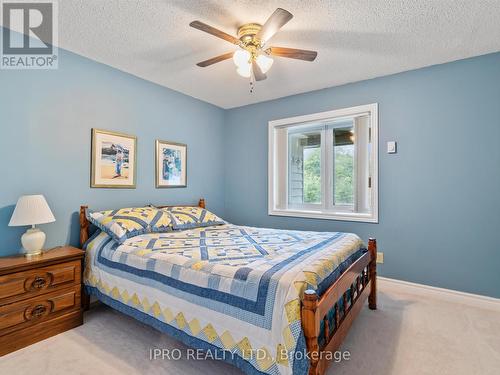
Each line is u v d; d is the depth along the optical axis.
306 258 1.68
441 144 2.63
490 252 2.43
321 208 3.48
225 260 1.70
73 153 2.45
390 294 2.75
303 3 1.75
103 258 2.21
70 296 2.12
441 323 2.17
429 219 2.69
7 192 2.07
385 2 1.74
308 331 1.19
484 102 2.45
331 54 2.43
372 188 2.97
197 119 3.69
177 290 1.66
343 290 1.59
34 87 2.21
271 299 1.32
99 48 2.36
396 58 2.52
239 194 4.03
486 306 2.42
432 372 1.61
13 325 1.82
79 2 1.75
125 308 1.98
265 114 3.77
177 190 3.42
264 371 1.27
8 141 2.08
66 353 1.80
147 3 1.76
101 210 2.65
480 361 1.71
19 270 1.84
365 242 3.02
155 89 3.15
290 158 3.71
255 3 1.76
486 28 2.02
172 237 2.42
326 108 3.26
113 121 2.75
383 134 2.91
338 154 3.38
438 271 2.65
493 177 2.41
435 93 2.65
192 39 2.21
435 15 1.87
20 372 1.62
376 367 1.65
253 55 2.01
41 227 2.26
